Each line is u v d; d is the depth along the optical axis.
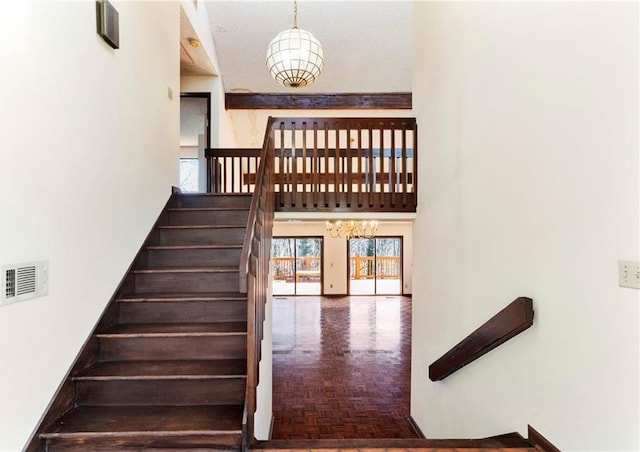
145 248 2.96
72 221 1.96
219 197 3.73
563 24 1.59
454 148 2.80
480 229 2.37
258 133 7.49
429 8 3.42
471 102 2.51
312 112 7.16
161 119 3.33
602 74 1.38
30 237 1.64
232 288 2.84
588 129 1.45
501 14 2.11
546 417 1.71
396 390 4.43
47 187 1.75
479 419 2.37
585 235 1.47
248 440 1.81
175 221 3.49
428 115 3.43
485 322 2.28
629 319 1.28
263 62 6.35
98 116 2.23
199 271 2.81
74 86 1.98
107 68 2.34
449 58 2.90
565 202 1.59
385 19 5.79
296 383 4.63
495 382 2.18
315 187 3.82
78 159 2.01
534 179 1.81
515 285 1.97
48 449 1.73
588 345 1.46
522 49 1.91
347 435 3.43
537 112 1.78
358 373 4.97
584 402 1.48
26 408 1.62
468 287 2.54
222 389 2.08
